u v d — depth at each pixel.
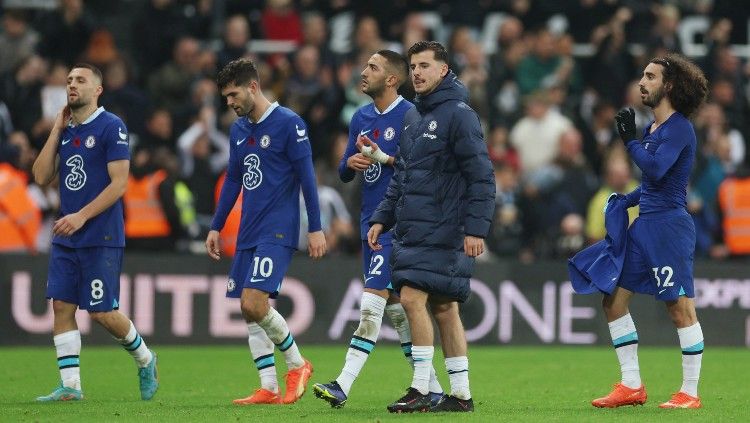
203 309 52.97
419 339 29.47
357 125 34.66
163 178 55.00
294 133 32.81
